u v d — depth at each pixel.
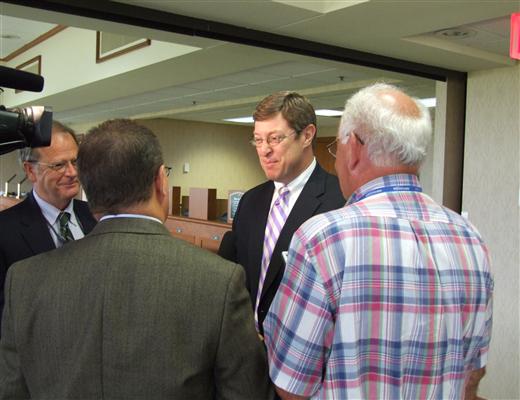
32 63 6.33
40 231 1.35
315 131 1.45
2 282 1.27
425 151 0.89
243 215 1.57
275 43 2.51
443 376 0.86
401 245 0.84
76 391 0.75
